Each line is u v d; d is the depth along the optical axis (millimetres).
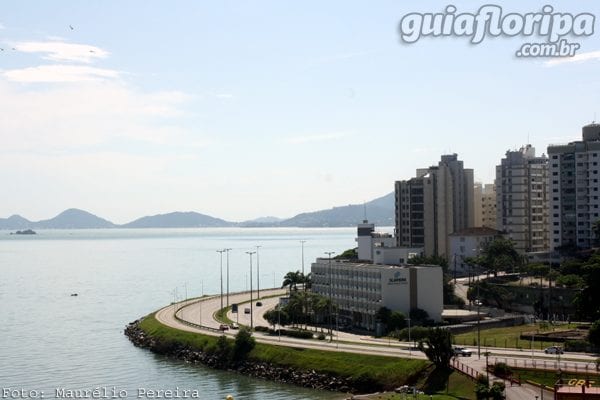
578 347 196125
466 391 164250
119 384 194250
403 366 186250
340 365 197875
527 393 153500
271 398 181750
